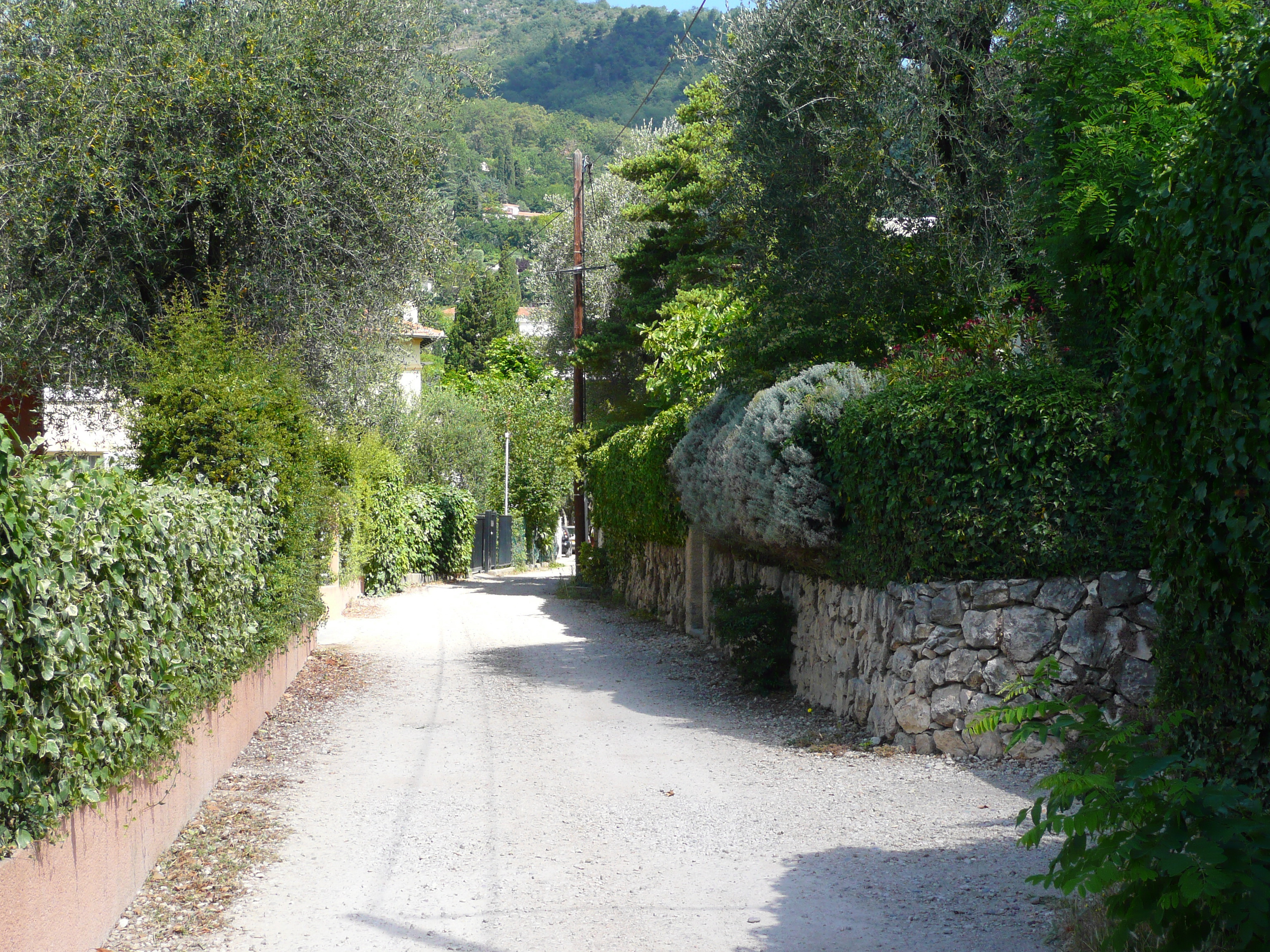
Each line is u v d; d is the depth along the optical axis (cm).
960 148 1065
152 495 570
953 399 800
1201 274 374
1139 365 420
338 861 563
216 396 869
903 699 820
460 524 3197
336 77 1188
